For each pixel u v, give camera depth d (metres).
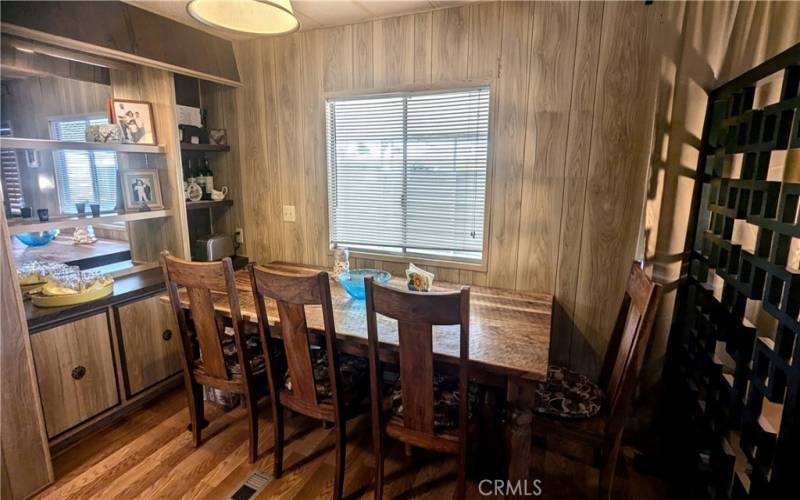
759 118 1.37
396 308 1.38
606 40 1.94
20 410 1.69
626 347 1.60
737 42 1.71
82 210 2.21
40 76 2.20
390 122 2.49
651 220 1.94
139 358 2.32
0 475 1.65
